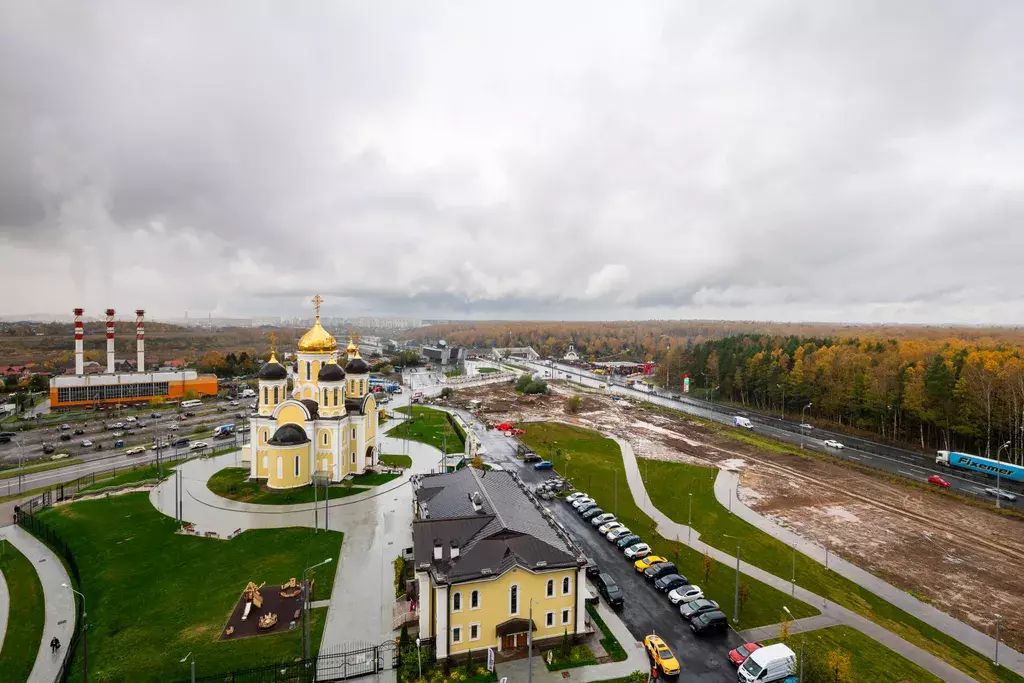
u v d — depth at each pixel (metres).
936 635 48.53
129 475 93.94
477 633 45.31
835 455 113.75
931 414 116.38
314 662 43.12
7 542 66.62
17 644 45.97
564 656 44.41
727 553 64.88
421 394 198.88
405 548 63.56
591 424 148.00
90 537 67.31
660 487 90.75
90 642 45.88
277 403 91.19
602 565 62.25
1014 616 51.78
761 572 60.12
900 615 51.78
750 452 116.50
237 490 85.12
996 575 60.03
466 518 52.31
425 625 45.56
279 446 84.19
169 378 181.25
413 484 68.94
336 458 88.94
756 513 78.62
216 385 191.00
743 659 43.84
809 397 156.88
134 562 60.53
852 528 73.06
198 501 80.38
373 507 78.62
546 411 169.00
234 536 67.56
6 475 95.62
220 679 41.19
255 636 46.84
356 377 99.94
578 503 80.38
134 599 52.72
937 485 92.38
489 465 98.56
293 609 51.03
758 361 178.00
